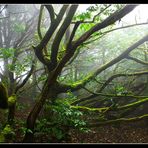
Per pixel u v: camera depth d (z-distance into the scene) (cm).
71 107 943
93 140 1007
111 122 970
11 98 841
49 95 903
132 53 1251
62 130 880
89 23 754
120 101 1294
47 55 868
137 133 1150
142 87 1279
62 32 762
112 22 694
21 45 1301
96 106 1237
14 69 943
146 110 1294
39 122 853
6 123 817
